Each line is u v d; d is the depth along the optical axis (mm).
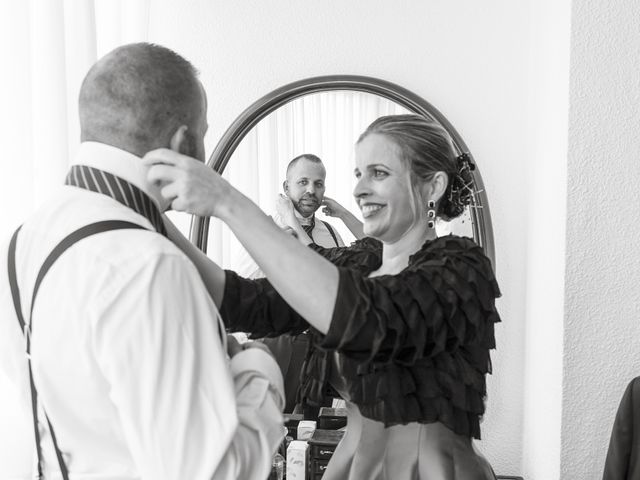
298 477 1997
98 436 908
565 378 1769
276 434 970
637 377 1674
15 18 1611
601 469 1772
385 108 2172
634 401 1653
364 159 1274
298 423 2061
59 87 1712
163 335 847
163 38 2240
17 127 1618
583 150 1740
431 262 1137
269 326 1298
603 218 1745
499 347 2195
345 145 2184
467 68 2174
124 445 909
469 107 2178
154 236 899
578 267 1754
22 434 1640
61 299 883
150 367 836
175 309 863
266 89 2234
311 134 2184
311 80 2158
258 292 1288
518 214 2178
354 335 985
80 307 865
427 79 2186
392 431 1247
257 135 2193
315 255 1000
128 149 956
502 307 2193
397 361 1092
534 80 2119
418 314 1048
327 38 2211
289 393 2064
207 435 854
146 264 863
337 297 984
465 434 1188
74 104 1816
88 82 963
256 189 2201
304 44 2217
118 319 845
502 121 2170
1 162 1601
